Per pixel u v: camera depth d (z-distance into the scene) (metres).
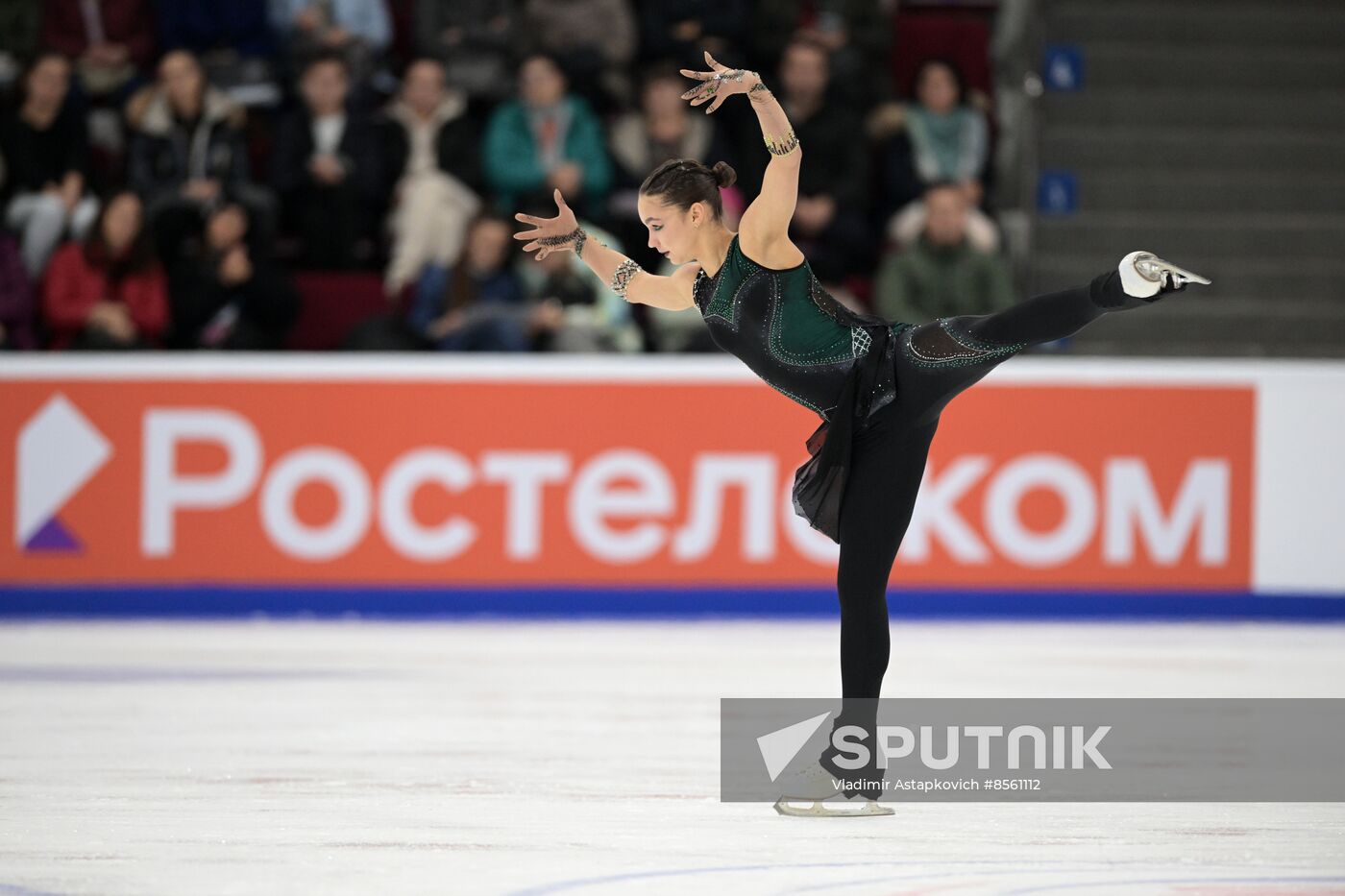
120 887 8.74
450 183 29.52
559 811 11.09
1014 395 26.34
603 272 12.66
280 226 30.77
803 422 26.31
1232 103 35.34
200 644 22.23
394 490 26.06
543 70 30.00
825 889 8.70
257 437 25.97
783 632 24.34
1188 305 32.88
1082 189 34.34
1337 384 26.73
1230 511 26.69
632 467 26.23
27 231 28.78
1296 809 11.35
